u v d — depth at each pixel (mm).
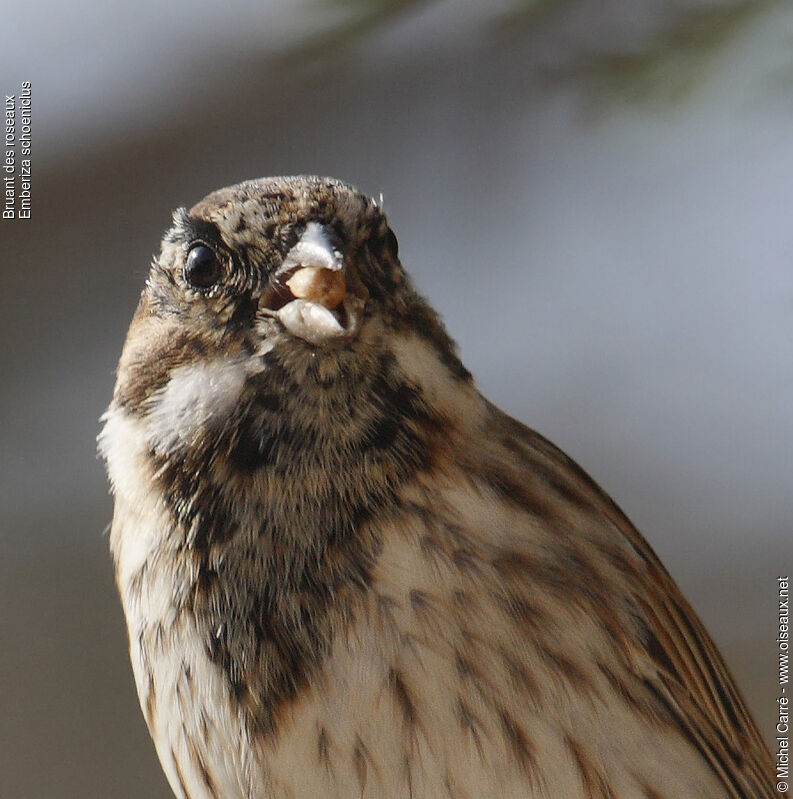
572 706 1321
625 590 1328
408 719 1317
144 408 1328
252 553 1322
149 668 1325
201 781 1323
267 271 1325
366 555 1320
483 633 1320
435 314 1333
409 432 1324
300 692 1319
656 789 1322
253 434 1323
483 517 1324
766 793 1343
